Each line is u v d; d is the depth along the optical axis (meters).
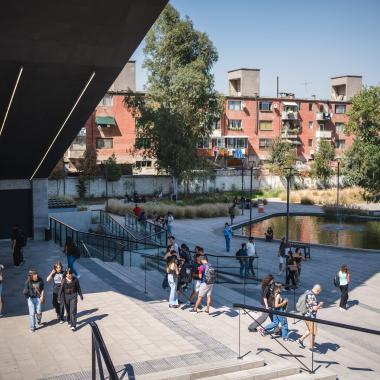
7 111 17.16
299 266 19.41
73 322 11.88
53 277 12.87
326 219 44.91
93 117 62.59
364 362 11.70
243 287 19.58
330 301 18.08
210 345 11.11
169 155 51.75
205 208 43.47
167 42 52.94
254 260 21.72
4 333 11.77
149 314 13.32
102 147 63.28
